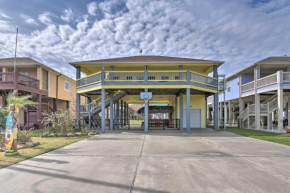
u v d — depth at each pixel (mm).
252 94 20062
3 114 8852
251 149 8094
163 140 10672
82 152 7406
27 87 17547
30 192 3762
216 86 17094
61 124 12836
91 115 17047
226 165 5641
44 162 5922
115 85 14758
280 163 5887
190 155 6926
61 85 25141
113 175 4730
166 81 14711
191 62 16719
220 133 14438
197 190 3869
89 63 17047
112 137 11992
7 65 19484
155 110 20672
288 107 20328
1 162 5852
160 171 5055
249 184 4188
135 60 17641
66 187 4000
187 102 14523
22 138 8875
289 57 20344
